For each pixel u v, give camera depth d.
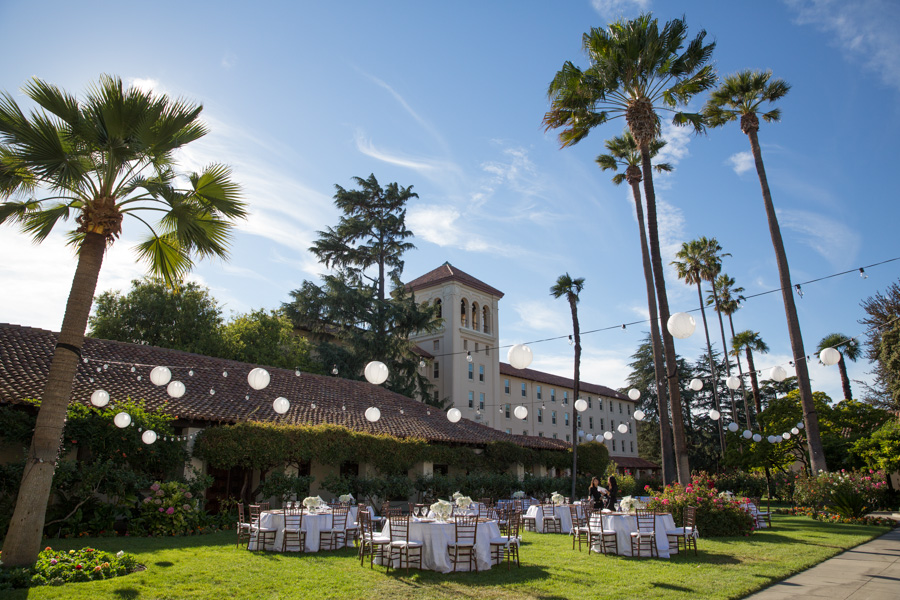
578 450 32.72
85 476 13.77
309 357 38.75
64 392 9.38
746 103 23.69
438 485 23.52
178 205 10.72
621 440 69.50
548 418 60.47
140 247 11.90
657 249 19.16
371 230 42.94
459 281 55.12
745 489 31.42
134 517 14.68
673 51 18.88
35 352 17.52
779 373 14.78
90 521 13.83
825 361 12.46
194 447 17.09
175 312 34.62
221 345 34.56
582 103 19.78
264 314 38.41
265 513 12.45
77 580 8.69
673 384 18.20
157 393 18.20
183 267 12.17
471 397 52.78
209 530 15.63
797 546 13.21
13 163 9.76
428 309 40.06
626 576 9.70
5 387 14.47
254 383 12.50
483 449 27.64
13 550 8.66
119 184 10.39
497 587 8.82
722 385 58.38
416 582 9.16
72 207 10.83
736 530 15.27
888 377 36.06
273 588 8.55
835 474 20.36
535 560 11.54
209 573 9.50
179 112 10.56
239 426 17.62
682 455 17.67
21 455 14.21
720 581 9.14
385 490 21.25
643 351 60.81
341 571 9.98
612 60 18.64
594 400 66.75
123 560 9.82
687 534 12.18
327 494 22.16
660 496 15.92
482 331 57.03
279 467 19.27
